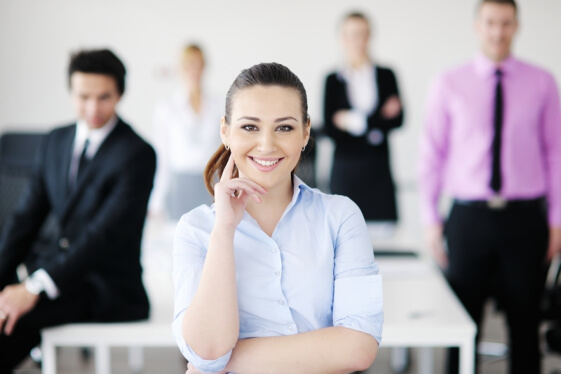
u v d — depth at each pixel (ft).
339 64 16.74
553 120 9.73
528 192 9.57
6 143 10.37
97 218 7.20
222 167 4.80
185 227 4.64
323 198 4.75
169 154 13.57
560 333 9.09
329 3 16.60
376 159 13.00
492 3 9.47
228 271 4.23
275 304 4.52
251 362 4.46
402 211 16.87
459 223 9.82
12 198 10.22
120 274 7.39
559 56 16.44
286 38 16.78
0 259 7.70
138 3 16.79
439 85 10.05
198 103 13.44
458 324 6.89
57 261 7.06
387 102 13.01
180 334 4.37
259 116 4.25
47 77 17.11
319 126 13.79
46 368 7.21
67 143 7.58
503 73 9.64
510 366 9.84
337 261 4.62
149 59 16.98
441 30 16.57
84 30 16.94
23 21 16.92
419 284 8.36
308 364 4.42
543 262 9.70
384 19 16.61
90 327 7.15
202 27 16.83
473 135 9.72
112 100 7.27
